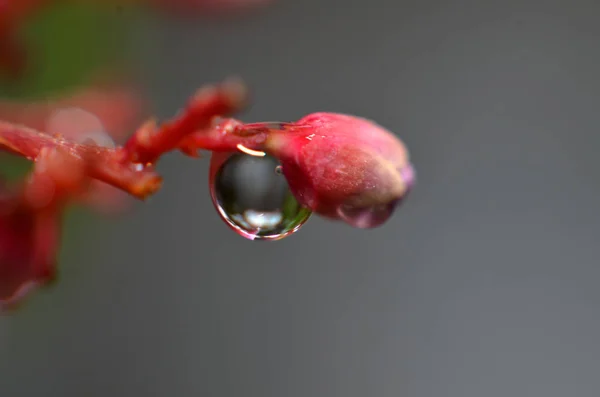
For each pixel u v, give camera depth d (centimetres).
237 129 6
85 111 9
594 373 13
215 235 13
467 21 15
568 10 15
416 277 13
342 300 13
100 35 9
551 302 13
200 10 9
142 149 6
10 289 7
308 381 12
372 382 13
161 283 12
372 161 6
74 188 7
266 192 7
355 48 14
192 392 12
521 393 13
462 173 14
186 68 13
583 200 14
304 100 14
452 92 14
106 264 11
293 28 14
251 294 13
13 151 7
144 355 12
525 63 14
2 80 9
